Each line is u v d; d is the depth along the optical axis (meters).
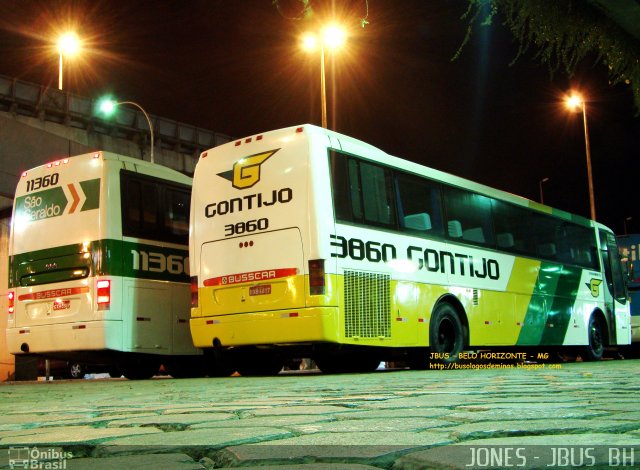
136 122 39.34
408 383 6.71
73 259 11.26
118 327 10.89
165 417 3.67
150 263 11.58
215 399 5.22
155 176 12.05
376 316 9.62
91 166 11.43
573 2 6.79
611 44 6.98
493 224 12.72
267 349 10.01
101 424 3.40
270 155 9.79
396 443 2.37
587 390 4.99
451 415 3.27
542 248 14.05
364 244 9.69
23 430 3.27
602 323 16.05
